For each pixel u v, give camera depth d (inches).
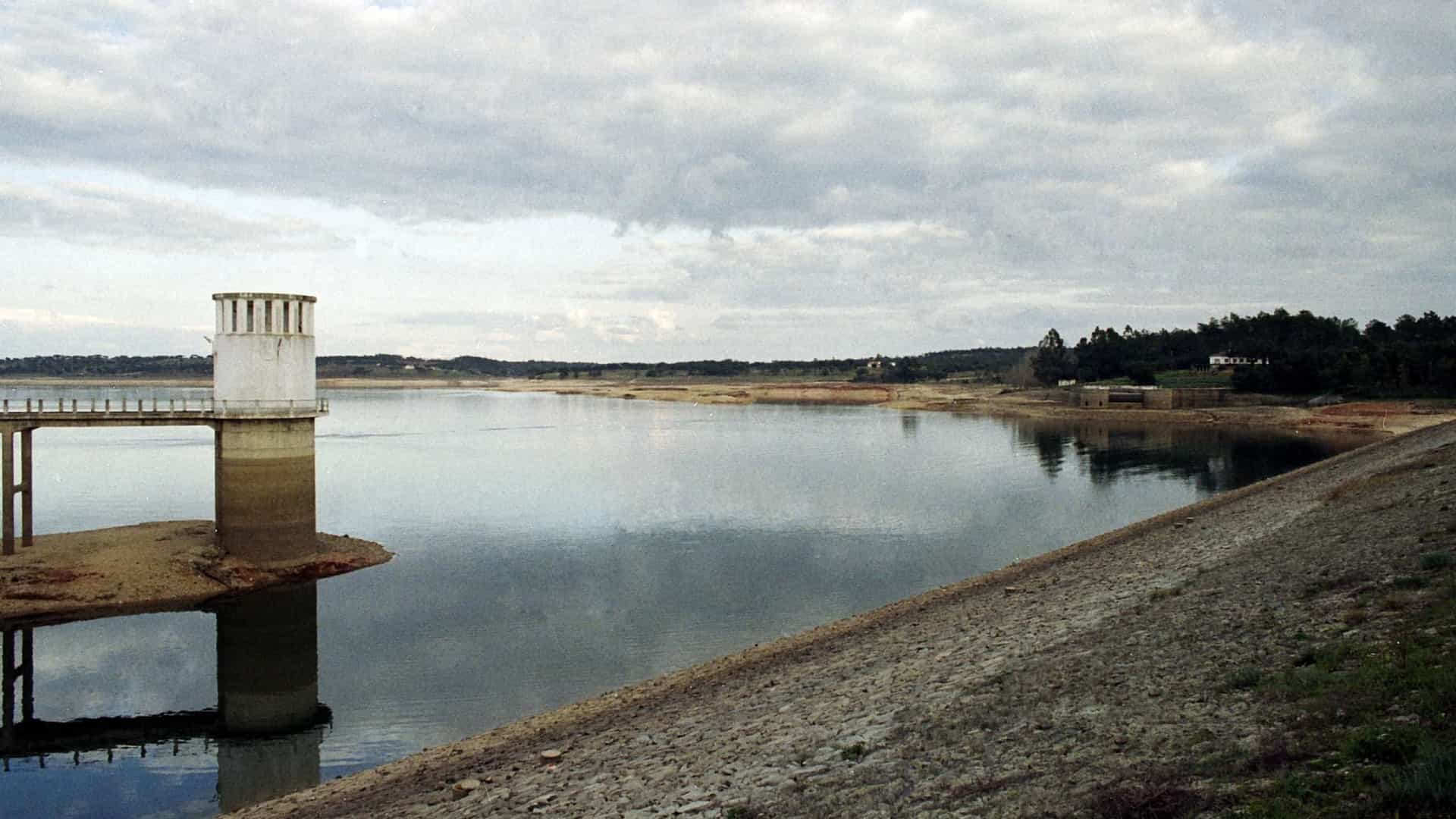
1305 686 565.0
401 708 1203.9
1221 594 917.2
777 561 1994.3
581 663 1357.0
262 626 1557.6
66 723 1195.9
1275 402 6530.5
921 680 850.8
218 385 1862.7
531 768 834.8
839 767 641.6
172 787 1021.8
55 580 1713.8
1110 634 858.1
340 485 3154.5
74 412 1820.9
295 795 928.3
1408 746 442.3
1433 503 1107.9
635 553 2086.6
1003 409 7568.9
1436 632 589.0
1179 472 3462.1
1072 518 2502.5
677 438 5093.5
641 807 651.5
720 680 1113.4
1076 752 564.7
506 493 2967.5
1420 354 6525.6
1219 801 445.7
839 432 5551.2
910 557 2030.0
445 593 1750.7
